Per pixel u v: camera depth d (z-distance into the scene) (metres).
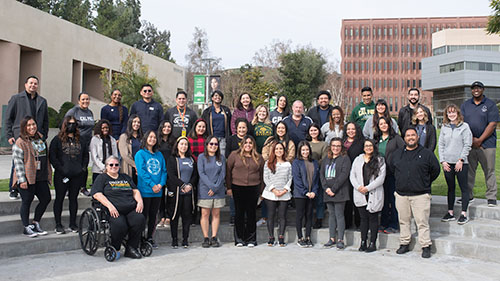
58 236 6.20
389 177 6.95
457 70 60.66
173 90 45.12
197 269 5.35
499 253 5.83
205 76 13.97
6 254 5.72
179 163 6.70
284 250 6.60
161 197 7.24
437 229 6.88
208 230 6.98
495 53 59.81
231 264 5.62
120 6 57.28
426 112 6.84
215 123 7.86
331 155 7.00
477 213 6.97
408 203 6.30
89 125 7.45
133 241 5.95
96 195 5.83
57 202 6.41
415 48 82.31
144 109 7.61
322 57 54.19
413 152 6.29
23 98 6.85
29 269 5.22
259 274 5.14
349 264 5.68
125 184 6.10
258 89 40.97
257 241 7.43
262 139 7.65
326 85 57.00
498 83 59.59
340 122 7.52
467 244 6.12
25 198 6.09
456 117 6.76
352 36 83.69
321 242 7.20
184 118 7.82
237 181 6.91
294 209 8.02
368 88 7.80
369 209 6.43
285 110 8.26
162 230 7.11
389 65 82.69
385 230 6.91
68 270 5.22
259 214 8.08
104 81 28.27
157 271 5.24
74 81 30.42
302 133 7.68
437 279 5.02
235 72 48.47
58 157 6.38
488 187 7.05
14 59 23.94
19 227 6.38
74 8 48.81
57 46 27.75
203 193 6.78
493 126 6.85
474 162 7.16
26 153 6.07
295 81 52.19
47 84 26.89
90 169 11.51
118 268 5.36
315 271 5.31
